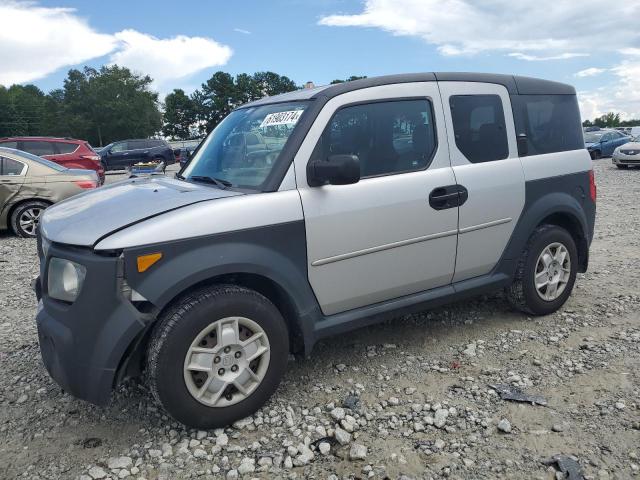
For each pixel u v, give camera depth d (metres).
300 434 3.05
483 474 2.66
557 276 4.60
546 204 4.39
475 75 4.18
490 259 4.20
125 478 2.72
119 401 3.46
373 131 3.62
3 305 5.59
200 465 2.81
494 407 3.25
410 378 3.66
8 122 93.00
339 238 3.38
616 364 3.72
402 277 3.74
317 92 3.57
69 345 2.84
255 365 3.20
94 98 79.12
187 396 2.93
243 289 3.07
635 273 5.88
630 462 2.69
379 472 2.70
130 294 2.79
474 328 4.46
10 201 9.40
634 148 19.42
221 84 87.88
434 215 3.77
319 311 3.46
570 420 3.07
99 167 15.55
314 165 3.26
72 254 2.89
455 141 3.95
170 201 3.12
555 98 4.67
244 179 3.42
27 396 3.56
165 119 90.00
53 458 2.89
